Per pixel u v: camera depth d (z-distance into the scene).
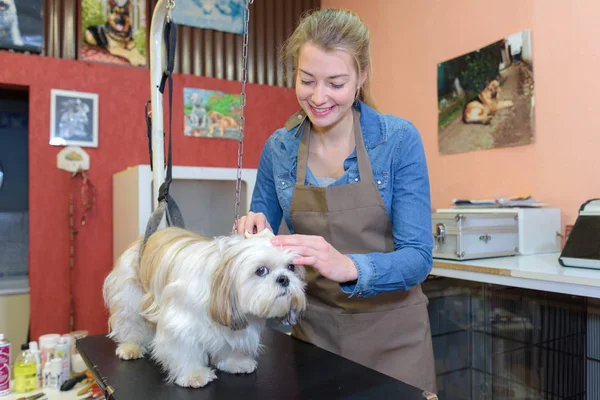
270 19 3.75
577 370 1.77
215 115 3.43
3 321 2.93
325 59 0.98
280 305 0.88
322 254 0.92
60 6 3.02
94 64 3.04
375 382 0.91
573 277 1.40
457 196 2.69
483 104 2.51
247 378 0.94
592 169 2.03
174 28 1.17
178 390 0.89
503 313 1.99
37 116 2.88
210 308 0.87
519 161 2.34
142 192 2.29
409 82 3.03
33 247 2.87
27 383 1.80
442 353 2.03
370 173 1.12
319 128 1.18
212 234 2.53
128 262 1.13
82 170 2.96
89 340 1.24
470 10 2.60
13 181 3.44
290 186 1.23
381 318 1.19
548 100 2.20
